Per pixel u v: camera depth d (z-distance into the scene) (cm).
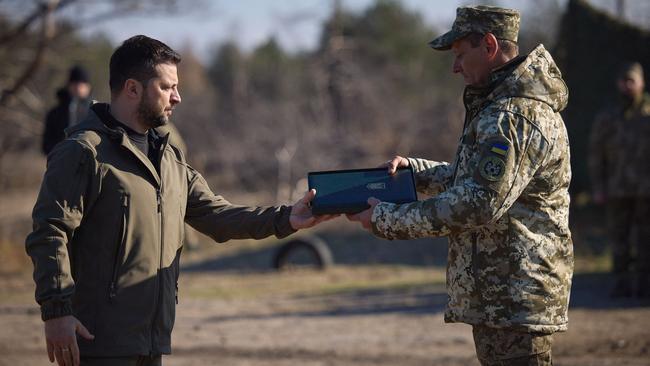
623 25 1645
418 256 1597
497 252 402
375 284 1273
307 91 4291
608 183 988
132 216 395
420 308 997
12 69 2105
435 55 5225
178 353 785
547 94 403
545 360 407
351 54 4294
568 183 420
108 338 388
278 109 3597
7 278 1379
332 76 3894
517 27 421
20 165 3064
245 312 1023
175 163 428
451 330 860
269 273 1456
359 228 2006
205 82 5844
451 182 446
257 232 443
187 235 1816
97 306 390
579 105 1661
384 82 4103
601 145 994
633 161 956
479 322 405
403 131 3481
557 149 404
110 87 413
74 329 373
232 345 815
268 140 3372
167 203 411
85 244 393
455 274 414
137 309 394
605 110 997
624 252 984
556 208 411
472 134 405
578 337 786
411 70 5031
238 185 3291
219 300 1132
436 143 3375
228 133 3591
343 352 773
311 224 436
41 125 2170
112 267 393
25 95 2158
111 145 398
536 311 398
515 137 390
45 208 381
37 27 1991
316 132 3412
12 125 2203
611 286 1064
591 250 1376
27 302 1106
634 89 968
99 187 390
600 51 1658
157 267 403
